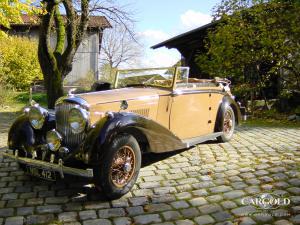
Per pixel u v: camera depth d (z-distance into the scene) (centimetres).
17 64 2061
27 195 421
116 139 398
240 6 1117
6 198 412
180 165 529
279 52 1024
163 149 489
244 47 1079
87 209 379
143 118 425
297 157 550
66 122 425
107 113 409
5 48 2005
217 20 1234
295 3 977
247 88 1123
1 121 1078
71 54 1155
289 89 1088
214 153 595
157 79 564
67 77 2461
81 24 1186
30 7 874
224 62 1116
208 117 631
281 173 473
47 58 1087
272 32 1022
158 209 375
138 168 428
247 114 1074
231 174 480
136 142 426
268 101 1207
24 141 455
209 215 357
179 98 550
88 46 2448
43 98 1759
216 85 663
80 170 378
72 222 349
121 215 362
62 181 465
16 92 1989
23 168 475
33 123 457
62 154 405
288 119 965
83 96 454
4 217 362
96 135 387
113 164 397
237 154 585
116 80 615
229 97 681
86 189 438
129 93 489
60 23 1205
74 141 420
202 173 488
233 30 1070
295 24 997
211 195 408
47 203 396
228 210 366
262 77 1148
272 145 640
